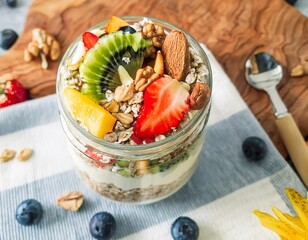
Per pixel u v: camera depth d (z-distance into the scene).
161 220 0.33
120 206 0.34
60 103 0.28
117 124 0.27
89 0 0.41
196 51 0.29
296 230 0.29
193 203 0.34
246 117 0.36
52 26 0.40
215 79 0.37
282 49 0.39
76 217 0.34
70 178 0.35
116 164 0.28
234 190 0.34
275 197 0.34
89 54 0.28
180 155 0.29
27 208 0.33
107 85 0.28
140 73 0.28
